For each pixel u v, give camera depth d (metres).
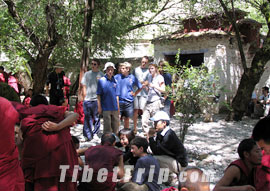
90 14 11.72
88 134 8.56
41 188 3.58
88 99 8.53
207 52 15.62
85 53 11.66
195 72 7.05
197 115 7.99
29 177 3.62
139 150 4.78
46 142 3.62
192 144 8.37
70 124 3.77
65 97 11.12
